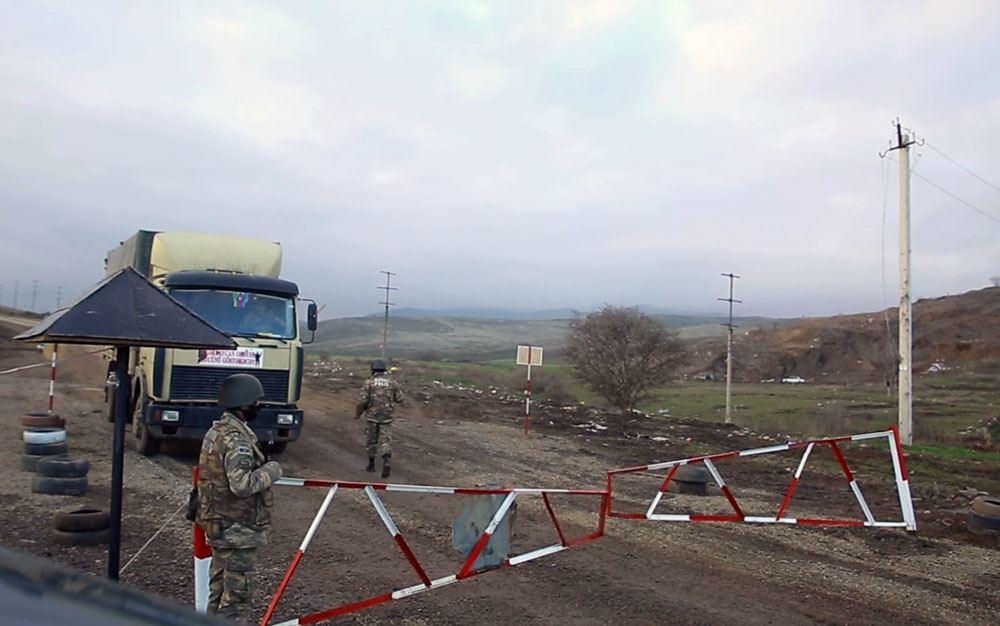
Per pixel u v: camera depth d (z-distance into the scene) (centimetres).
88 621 129
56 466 1063
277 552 839
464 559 832
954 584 834
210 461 542
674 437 2191
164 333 566
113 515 594
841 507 1232
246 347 1303
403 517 1034
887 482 1496
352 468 1412
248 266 1480
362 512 1052
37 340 541
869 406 4225
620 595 748
